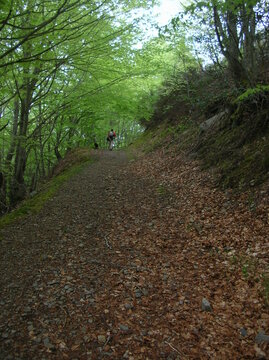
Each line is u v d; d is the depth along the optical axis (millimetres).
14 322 3969
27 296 4551
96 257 5793
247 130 8641
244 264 4957
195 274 5051
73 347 3553
